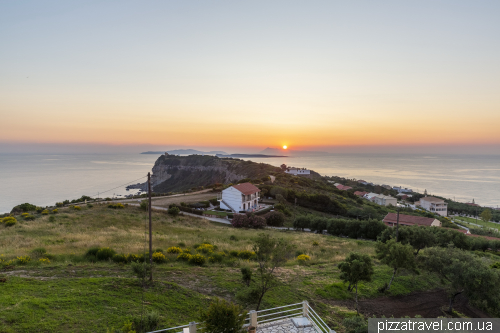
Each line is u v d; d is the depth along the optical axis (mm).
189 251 26453
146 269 17625
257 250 17500
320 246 36281
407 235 34438
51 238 28734
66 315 12141
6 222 34438
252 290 16953
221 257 25234
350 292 21250
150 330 12000
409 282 24094
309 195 79062
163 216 50656
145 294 15508
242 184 68062
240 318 10914
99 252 21953
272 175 117875
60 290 14453
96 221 40281
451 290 20125
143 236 33062
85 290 14766
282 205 68688
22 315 11516
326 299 19797
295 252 31234
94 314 12641
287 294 19281
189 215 56625
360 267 18438
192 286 18141
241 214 53781
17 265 18594
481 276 18156
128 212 49156
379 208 95188
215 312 10508
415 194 157125
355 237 48469
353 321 14555
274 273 23188
